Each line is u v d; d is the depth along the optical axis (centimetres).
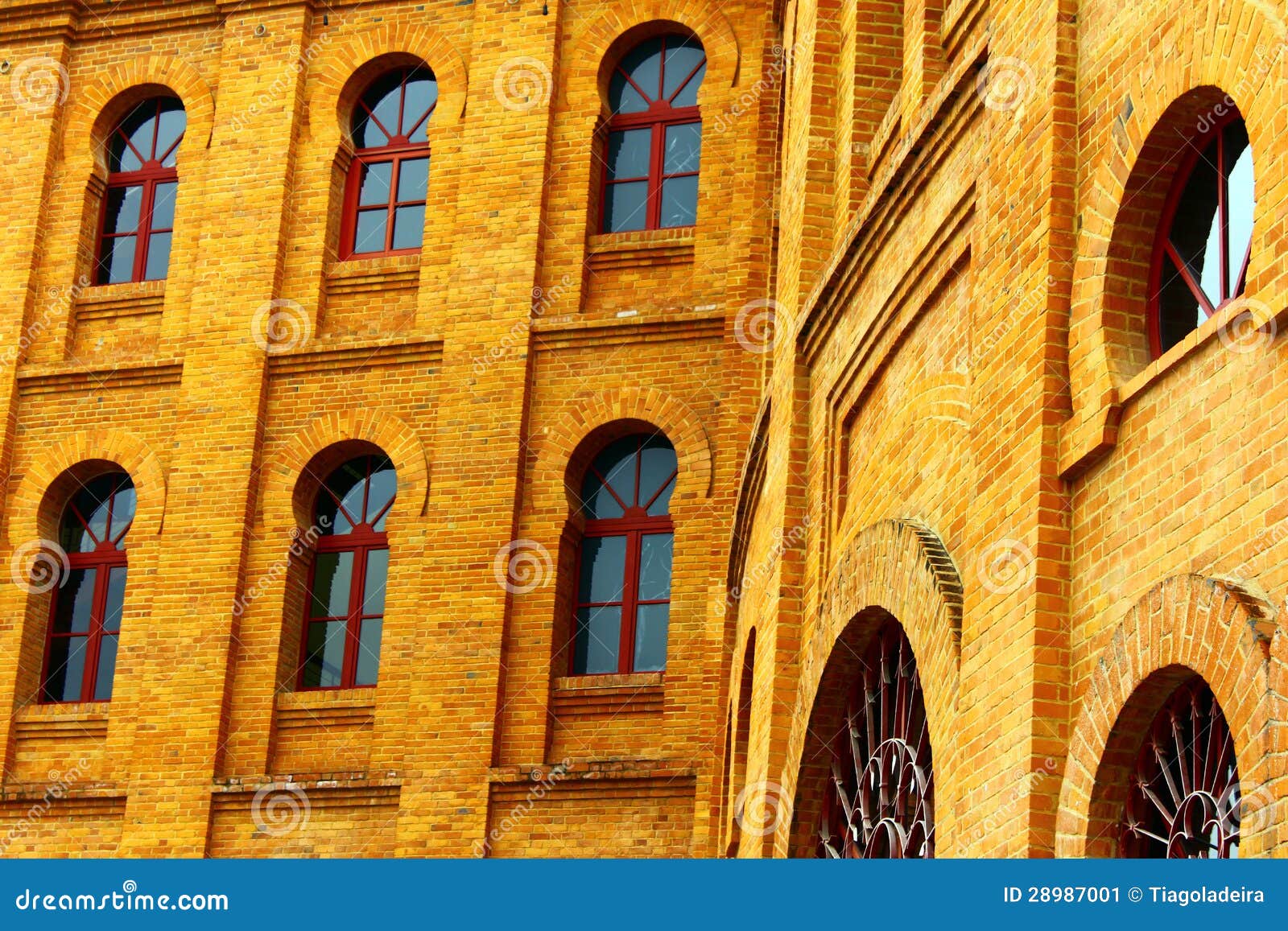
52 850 2273
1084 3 981
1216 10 834
